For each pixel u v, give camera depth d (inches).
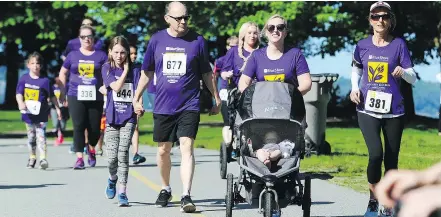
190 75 765.9
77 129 1234.0
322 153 1422.2
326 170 1178.6
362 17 3292.3
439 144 1823.3
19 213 758.5
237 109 676.1
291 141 653.3
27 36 4055.1
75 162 1331.2
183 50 764.6
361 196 892.0
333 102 3823.8
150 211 774.5
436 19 3479.3
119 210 781.3
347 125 3221.0
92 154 1283.2
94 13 3048.7
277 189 647.8
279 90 663.8
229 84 1114.7
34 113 1256.2
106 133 832.3
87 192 933.8
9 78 5118.1
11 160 1441.9
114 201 852.6
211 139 2154.3
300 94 665.0
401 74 695.1
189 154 762.2
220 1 2967.5
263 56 708.7
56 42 3339.1
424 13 3474.4
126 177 818.2
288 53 705.6
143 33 3105.3
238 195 682.2
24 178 1102.4
